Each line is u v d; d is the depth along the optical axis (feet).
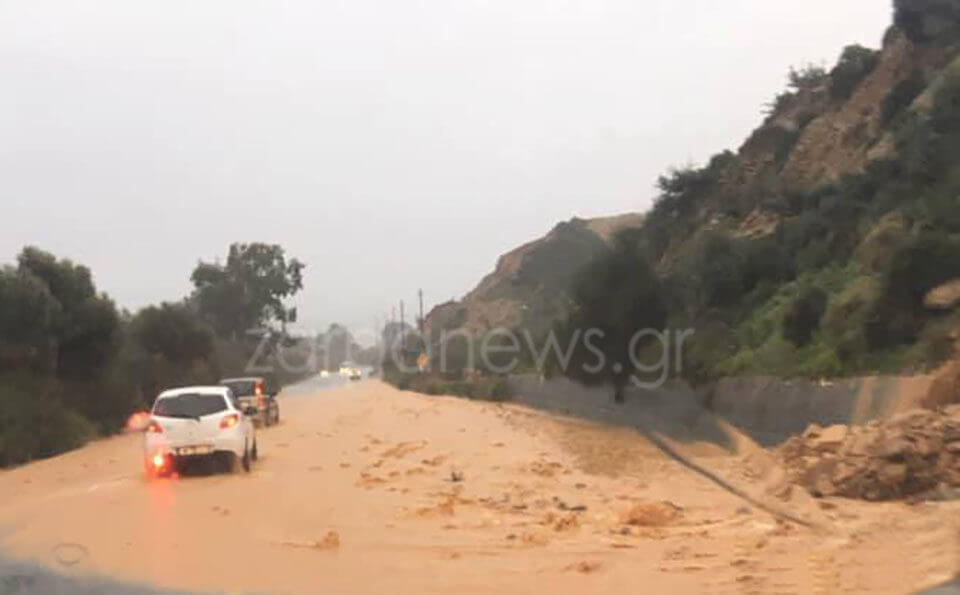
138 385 148.56
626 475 70.13
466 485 64.03
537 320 225.97
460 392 241.35
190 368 181.88
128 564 37.73
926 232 84.99
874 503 47.96
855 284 94.79
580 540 42.39
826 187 136.56
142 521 48.55
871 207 117.19
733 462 74.23
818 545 38.01
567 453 87.81
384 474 70.33
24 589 33.35
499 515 50.60
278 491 60.13
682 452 85.66
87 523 47.93
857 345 83.61
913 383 67.41
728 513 49.57
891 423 53.16
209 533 44.96
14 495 63.46
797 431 83.51
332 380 422.41
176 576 35.53
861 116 152.46
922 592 28.89
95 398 123.85
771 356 99.09
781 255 127.85
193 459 68.13
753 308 123.34
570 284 151.02
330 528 46.50
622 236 144.05
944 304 78.28
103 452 99.19
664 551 39.11
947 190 95.30
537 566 36.83
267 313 327.26
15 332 106.63
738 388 100.37
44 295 110.01
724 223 162.71
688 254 151.02
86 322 120.06
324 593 32.68
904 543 36.17
